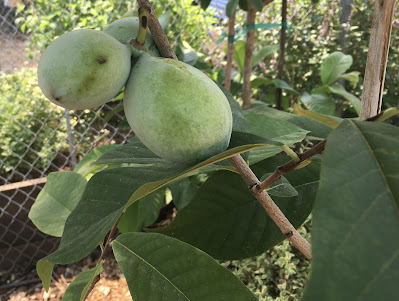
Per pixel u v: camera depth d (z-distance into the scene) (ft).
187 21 4.72
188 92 0.65
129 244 0.94
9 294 3.76
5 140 4.38
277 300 2.42
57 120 4.92
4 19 4.98
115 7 4.97
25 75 4.84
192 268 0.89
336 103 4.62
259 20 4.75
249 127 1.16
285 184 0.95
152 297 0.88
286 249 2.71
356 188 0.43
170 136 0.65
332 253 0.37
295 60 4.67
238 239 1.11
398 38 4.65
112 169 0.90
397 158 0.46
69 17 4.76
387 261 0.36
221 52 5.17
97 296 3.63
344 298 0.34
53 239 4.08
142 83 0.67
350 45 4.76
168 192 3.43
